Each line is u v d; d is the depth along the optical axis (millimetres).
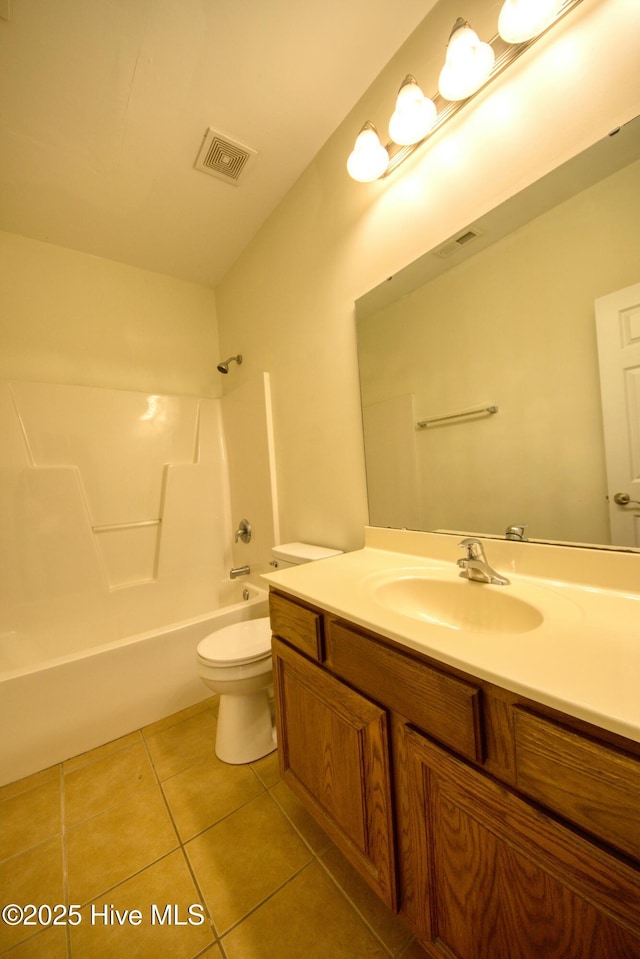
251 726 1368
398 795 706
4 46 1093
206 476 2398
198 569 2324
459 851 597
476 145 996
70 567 1913
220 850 1021
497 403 1005
